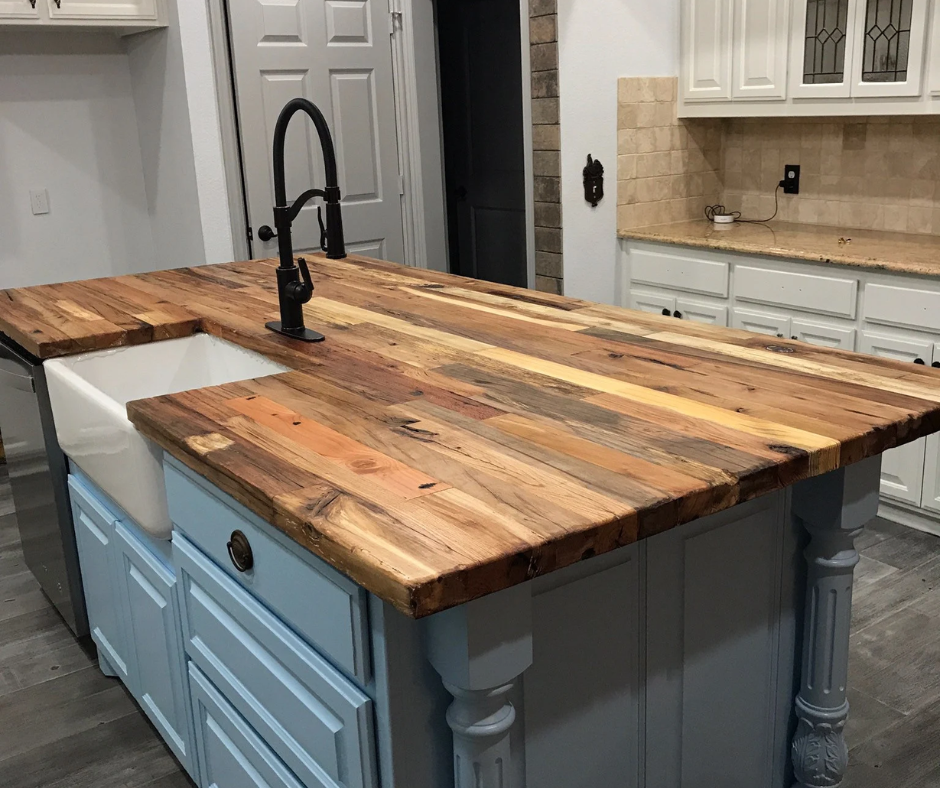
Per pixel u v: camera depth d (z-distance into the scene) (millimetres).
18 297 2555
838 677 1652
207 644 1629
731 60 3863
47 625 2771
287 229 1921
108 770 2133
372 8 4184
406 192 4469
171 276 2797
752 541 1548
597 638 1364
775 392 1473
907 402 1408
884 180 3754
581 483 1143
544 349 1777
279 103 3988
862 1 3322
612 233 4113
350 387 1591
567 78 3812
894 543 3082
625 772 1466
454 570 945
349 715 1192
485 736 1154
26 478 2553
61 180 4211
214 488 1439
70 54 4129
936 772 2008
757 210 4293
